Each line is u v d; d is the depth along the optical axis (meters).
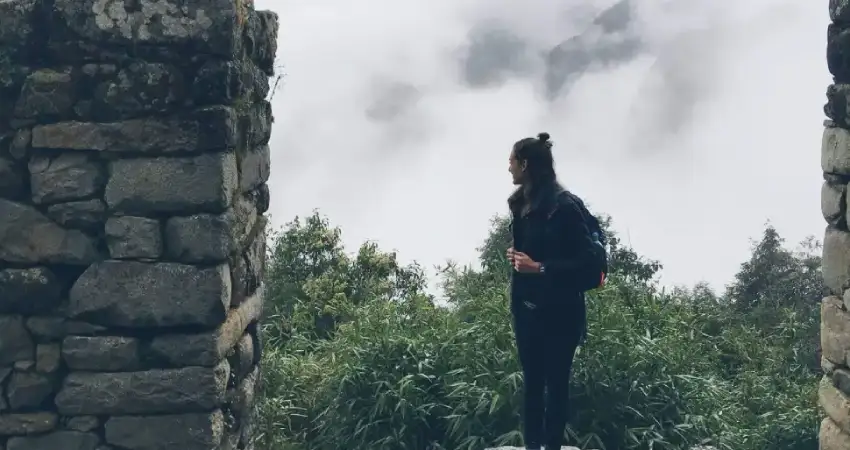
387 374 8.56
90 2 4.18
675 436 8.12
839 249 4.85
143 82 4.19
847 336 4.76
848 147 4.69
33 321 4.28
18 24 4.20
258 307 5.18
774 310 14.70
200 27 4.20
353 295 13.16
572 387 8.06
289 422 8.77
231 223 4.32
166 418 4.29
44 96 4.20
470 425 7.95
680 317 9.80
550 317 4.95
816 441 9.03
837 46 4.80
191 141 4.20
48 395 4.31
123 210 4.23
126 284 4.24
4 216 4.26
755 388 10.57
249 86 4.75
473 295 9.82
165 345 4.27
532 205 4.82
